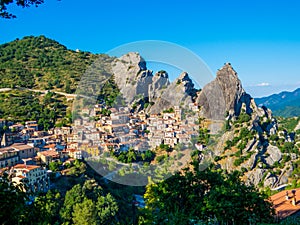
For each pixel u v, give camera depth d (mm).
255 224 8500
